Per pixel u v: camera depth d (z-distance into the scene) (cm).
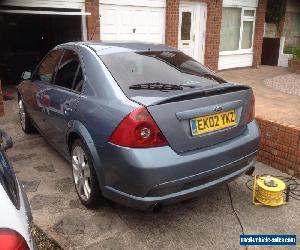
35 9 916
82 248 303
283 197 387
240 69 1430
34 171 448
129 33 1052
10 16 1167
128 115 286
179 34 1180
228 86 329
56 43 1150
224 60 1366
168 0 1095
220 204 372
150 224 337
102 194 330
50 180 424
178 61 387
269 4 1669
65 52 423
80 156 358
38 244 308
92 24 965
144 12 1064
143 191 284
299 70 1336
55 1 906
